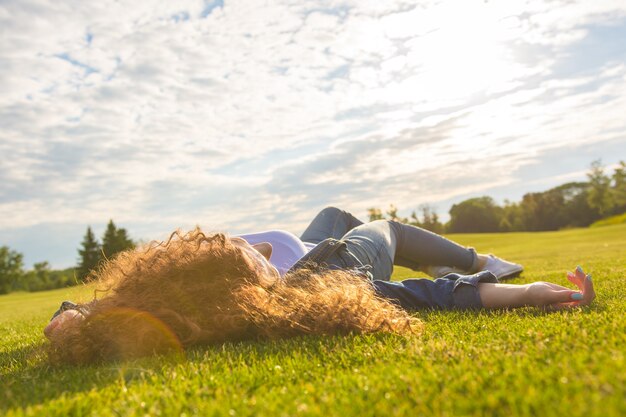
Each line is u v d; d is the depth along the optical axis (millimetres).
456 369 1572
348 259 3074
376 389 1446
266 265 2721
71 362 2328
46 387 1858
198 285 2367
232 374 1821
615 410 1049
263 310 2381
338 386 1554
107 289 2537
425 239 4219
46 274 71438
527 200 89312
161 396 1593
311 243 4176
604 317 2189
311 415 1277
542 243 24781
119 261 2699
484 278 2910
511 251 18531
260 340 2420
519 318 2473
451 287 2939
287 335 2400
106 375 2027
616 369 1332
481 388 1354
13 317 7957
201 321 2334
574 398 1159
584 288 2588
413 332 2301
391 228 3980
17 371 2318
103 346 2275
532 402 1172
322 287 2564
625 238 21406
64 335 2361
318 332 2348
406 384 1476
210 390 1646
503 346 1857
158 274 2375
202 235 2496
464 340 2074
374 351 1999
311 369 1834
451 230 90625
